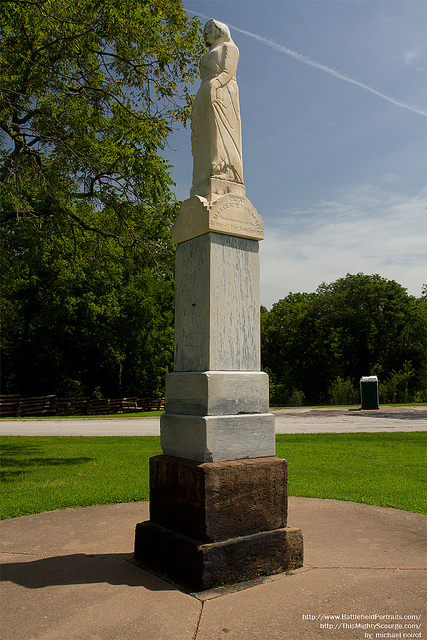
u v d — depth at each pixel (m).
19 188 13.58
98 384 42.59
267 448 4.54
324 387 57.59
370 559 4.67
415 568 4.42
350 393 40.97
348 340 56.62
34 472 9.84
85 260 16.19
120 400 35.25
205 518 3.97
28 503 7.19
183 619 3.43
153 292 36.34
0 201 14.30
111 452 12.77
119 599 3.77
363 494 7.64
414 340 54.59
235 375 4.46
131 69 14.13
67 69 14.44
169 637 3.20
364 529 5.76
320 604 3.66
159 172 14.65
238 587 3.95
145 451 12.95
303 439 15.29
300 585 4.01
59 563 4.64
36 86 13.26
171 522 4.39
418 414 25.81
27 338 36.41
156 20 13.39
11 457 11.95
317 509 6.75
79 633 3.27
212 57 5.03
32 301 33.53
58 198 13.41
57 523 6.18
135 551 4.71
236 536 4.13
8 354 36.66
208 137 4.91
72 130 13.84
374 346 56.19
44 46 12.99
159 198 14.99
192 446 4.31
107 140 14.59
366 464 10.52
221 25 5.16
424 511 6.62
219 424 4.24
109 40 13.30
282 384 52.56
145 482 8.76
